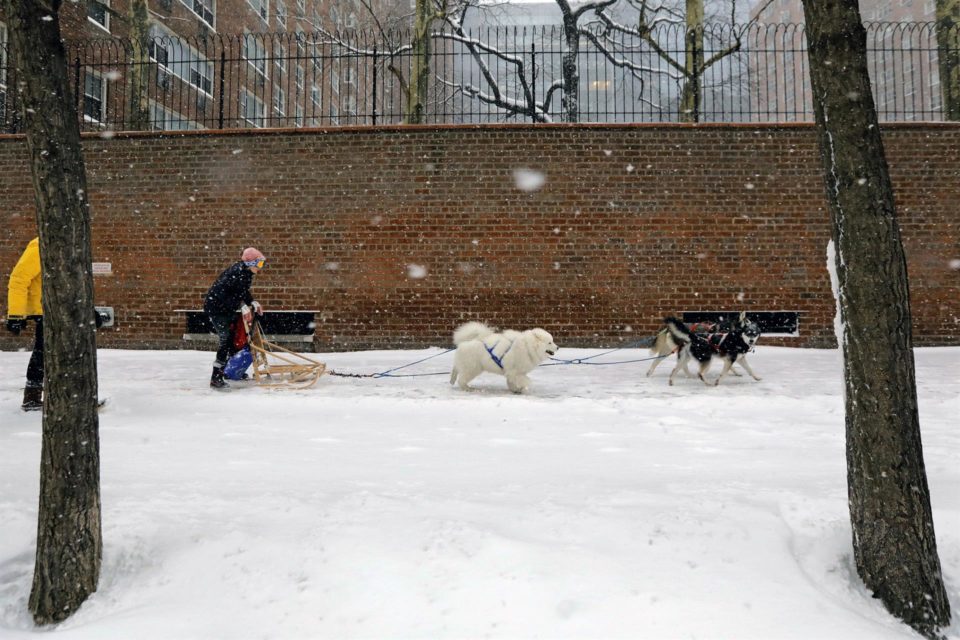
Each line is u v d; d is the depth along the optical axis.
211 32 23.14
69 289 2.65
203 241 13.51
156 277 13.51
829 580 2.67
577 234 13.22
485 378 9.54
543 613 2.24
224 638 2.20
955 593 2.72
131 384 8.49
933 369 9.75
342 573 2.53
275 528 2.97
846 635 2.17
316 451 4.72
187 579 2.63
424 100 16.00
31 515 3.20
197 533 2.93
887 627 2.37
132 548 2.85
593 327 13.12
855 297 2.69
